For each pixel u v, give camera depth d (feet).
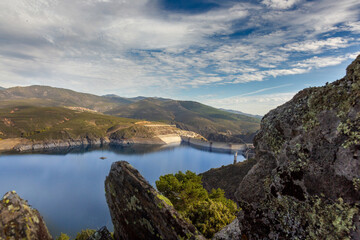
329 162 13.17
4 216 8.72
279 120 18.83
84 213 335.47
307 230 13.97
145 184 13.70
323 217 12.98
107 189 16.69
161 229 12.46
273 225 16.81
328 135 13.80
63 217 319.68
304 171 14.58
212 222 41.93
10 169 588.50
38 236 9.27
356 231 11.24
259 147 21.53
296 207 14.92
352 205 11.63
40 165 649.61
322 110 14.82
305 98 17.21
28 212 9.57
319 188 13.44
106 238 15.26
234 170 318.86
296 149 15.70
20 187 447.01
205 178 318.24
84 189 449.89
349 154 12.25
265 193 17.83
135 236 14.02
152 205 12.91
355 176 11.69
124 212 14.78
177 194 75.56
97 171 599.98
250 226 19.12
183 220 12.44
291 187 15.48
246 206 19.58
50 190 435.94
